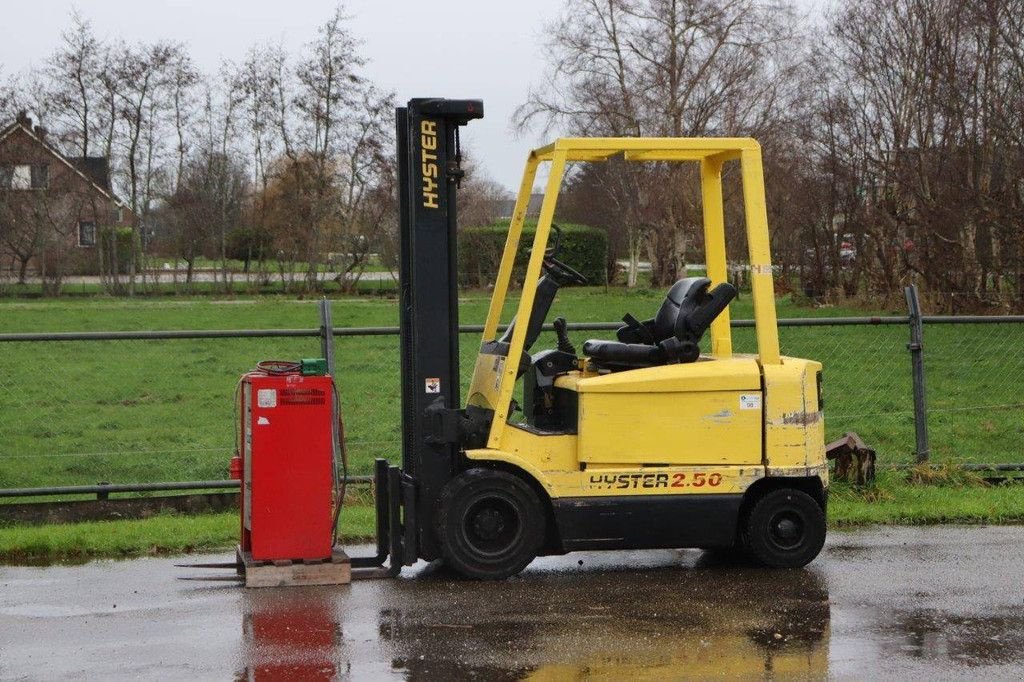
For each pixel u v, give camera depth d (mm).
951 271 31938
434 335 8062
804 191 39688
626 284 55219
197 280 53594
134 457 14703
